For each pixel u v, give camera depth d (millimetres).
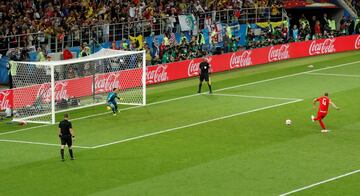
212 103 58938
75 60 54812
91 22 72125
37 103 55312
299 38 85500
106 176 39156
